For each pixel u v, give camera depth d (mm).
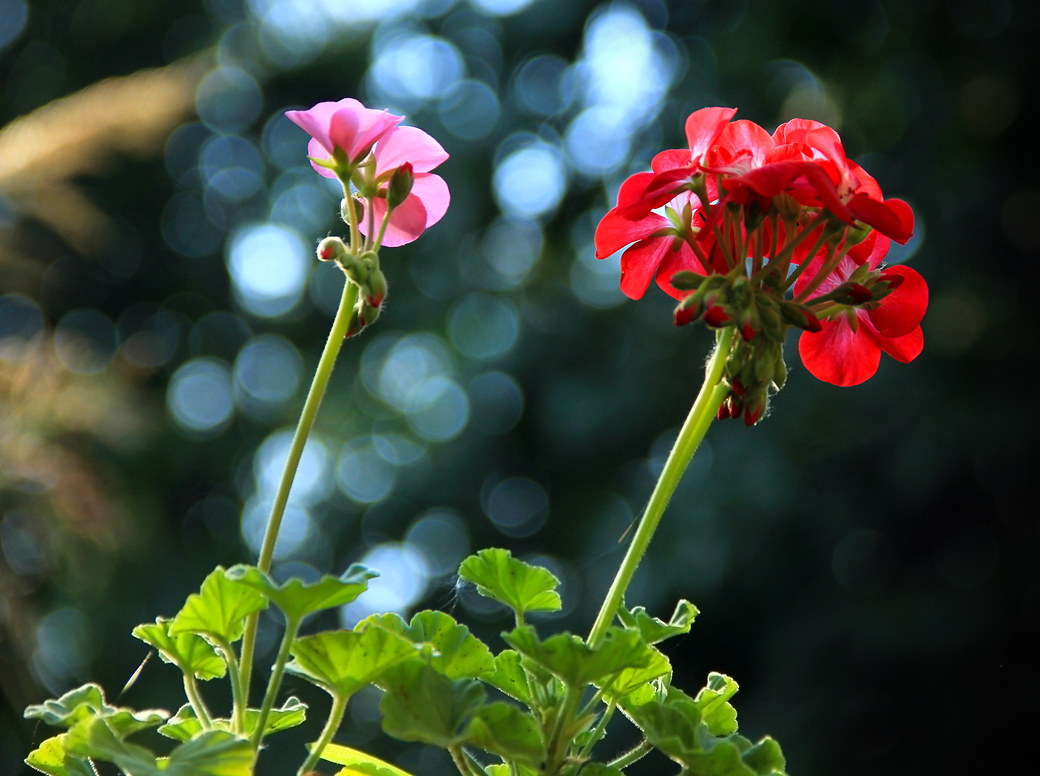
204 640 1128
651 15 8898
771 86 7344
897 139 6535
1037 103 5984
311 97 10430
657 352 7379
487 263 9336
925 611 5766
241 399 10516
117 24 9617
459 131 9523
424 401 9906
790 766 5754
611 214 1271
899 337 1328
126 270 9773
